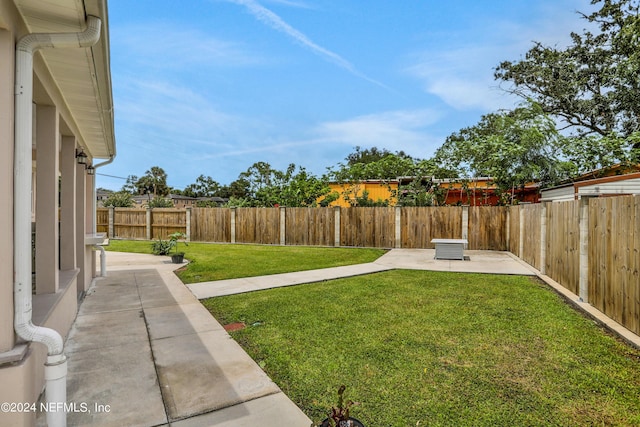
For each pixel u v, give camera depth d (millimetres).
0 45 2014
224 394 2650
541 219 7398
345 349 3506
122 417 2352
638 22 11430
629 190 8320
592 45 15031
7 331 2018
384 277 7301
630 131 13234
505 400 2570
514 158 12867
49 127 3463
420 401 2562
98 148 6582
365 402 2555
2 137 2008
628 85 12422
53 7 2199
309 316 4602
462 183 14602
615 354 3354
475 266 8625
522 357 3301
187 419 2332
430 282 6711
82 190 5688
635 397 2602
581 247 5035
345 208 13945
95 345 3621
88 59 2945
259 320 4484
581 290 5039
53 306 2996
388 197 17188
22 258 2066
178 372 3012
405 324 4227
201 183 56375
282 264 9234
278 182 20016
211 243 15492
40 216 3383
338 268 8453
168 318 4543
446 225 12781
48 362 2137
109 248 13180
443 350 3465
